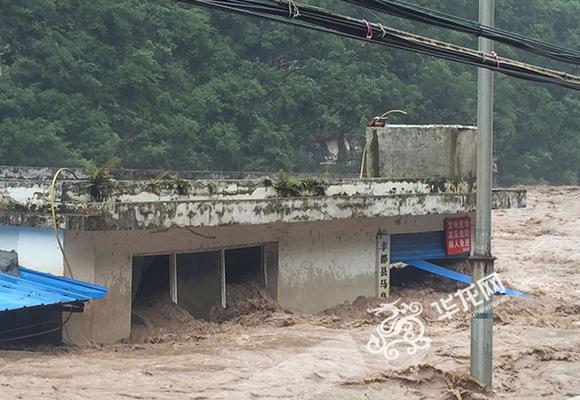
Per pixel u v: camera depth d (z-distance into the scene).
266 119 46.66
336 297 15.52
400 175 17.98
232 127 45.03
